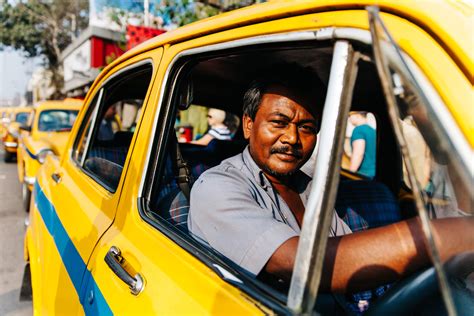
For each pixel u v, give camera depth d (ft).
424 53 2.57
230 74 6.06
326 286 3.08
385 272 2.97
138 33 25.77
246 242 3.60
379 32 2.40
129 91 7.84
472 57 2.48
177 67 4.65
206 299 3.21
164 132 4.67
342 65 2.84
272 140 4.29
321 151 2.77
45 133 20.57
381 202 6.57
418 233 2.96
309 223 2.67
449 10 2.67
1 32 71.82
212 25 4.11
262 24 3.57
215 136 12.19
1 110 55.16
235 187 4.13
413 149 2.68
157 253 3.90
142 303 3.64
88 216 5.44
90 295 4.49
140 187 4.58
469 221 2.76
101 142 8.05
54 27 74.18
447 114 2.43
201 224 4.17
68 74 62.28
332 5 2.99
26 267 12.60
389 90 2.24
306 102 4.28
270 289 2.99
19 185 25.82
